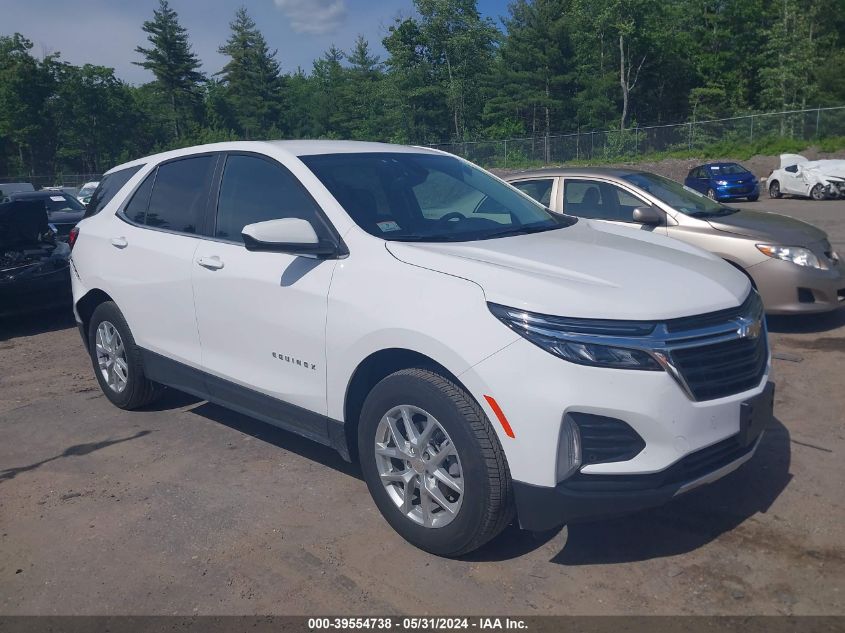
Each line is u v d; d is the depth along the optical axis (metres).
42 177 59.91
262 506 4.06
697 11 52.28
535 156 41.69
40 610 3.22
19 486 4.45
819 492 3.97
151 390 5.44
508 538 3.64
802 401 5.33
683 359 3.09
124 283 5.14
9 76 68.81
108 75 74.00
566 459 3.03
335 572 3.40
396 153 4.71
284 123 78.81
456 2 50.16
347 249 3.79
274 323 4.03
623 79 48.62
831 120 36.75
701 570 3.32
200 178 4.81
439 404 3.26
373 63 65.12
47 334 8.69
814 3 47.09
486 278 3.29
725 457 3.29
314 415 3.92
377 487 3.64
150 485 4.38
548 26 49.75
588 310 3.05
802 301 6.88
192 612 3.16
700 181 27.17
